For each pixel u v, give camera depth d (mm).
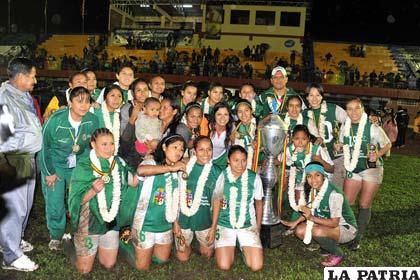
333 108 5418
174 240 4621
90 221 4152
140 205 4234
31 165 4223
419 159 12609
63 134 4488
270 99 5883
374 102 23375
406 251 5137
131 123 4992
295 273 4477
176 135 4188
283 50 27906
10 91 3980
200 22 29391
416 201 7441
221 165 5141
